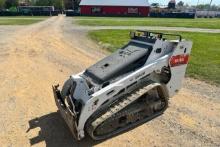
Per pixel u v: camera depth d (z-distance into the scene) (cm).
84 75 634
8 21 4609
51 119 668
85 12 8131
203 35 2561
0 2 10831
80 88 587
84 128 554
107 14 8138
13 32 2659
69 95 616
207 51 1559
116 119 573
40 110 720
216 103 746
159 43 636
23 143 564
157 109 662
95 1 8162
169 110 700
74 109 541
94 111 547
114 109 555
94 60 1331
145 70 612
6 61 1305
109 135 573
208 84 909
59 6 12456
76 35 2434
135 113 607
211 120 647
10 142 568
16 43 1894
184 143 550
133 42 707
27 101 781
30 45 1806
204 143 550
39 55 1459
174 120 645
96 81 585
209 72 1046
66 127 628
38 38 2188
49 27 3338
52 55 1459
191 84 912
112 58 653
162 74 658
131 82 595
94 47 1734
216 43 1947
